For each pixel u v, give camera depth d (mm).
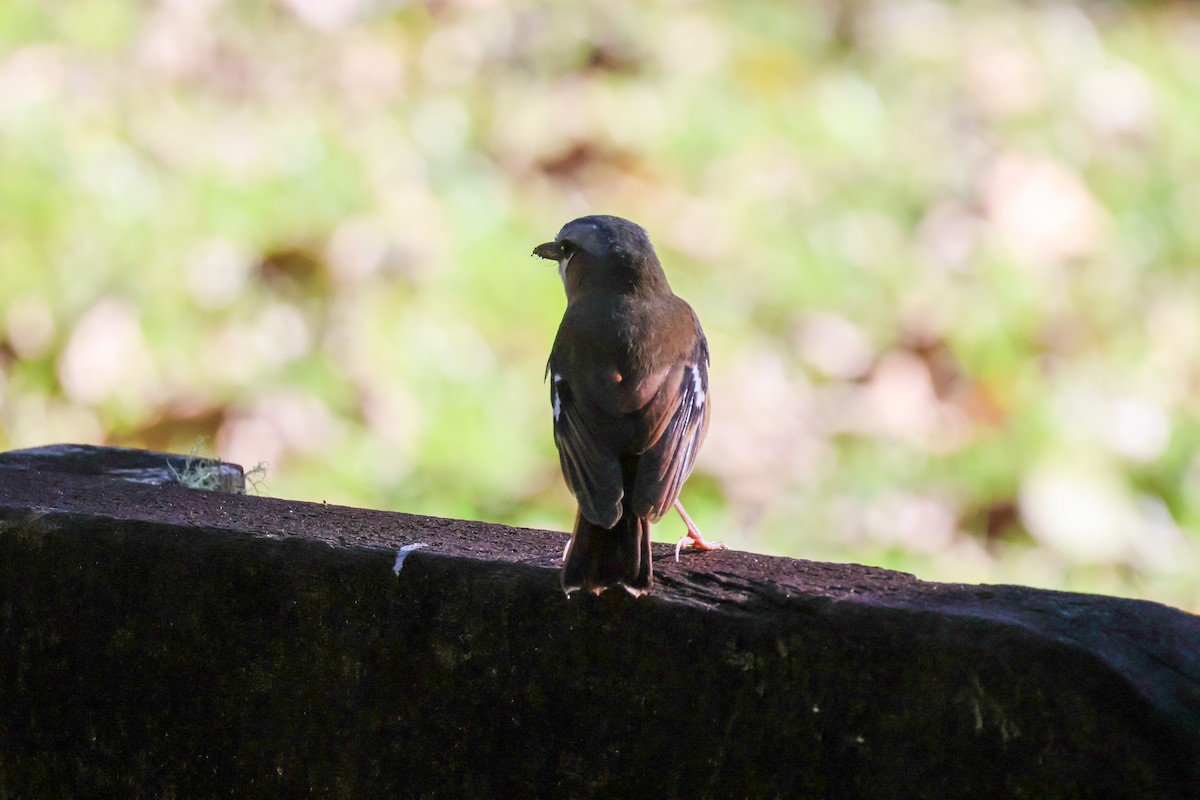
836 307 12789
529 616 4855
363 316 11859
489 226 12852
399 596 4988
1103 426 12312
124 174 12766
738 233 13305
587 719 4832
